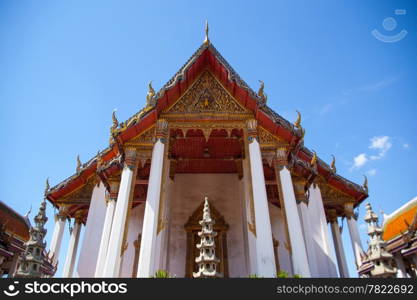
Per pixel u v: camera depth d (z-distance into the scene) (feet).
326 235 48.11
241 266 49.52
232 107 42.68
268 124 41.63
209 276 20.95
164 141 39.83
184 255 50.62
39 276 20.36
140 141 40.75
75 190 59.26
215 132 44.24
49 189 57.62
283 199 37.83
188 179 58.08
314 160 47.62
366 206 22.66
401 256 46.85
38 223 22.24
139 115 39.34
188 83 43.80
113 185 46.75
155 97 39.81
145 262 30.86
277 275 30.09
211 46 44.06
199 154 52.90
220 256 50.75
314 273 42.34
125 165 39.19
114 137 39.37
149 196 35.37
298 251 33.65
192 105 42.73
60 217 57.31
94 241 46.83
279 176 39.58
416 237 44.06
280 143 41.63
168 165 48.75
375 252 20.68
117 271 32.63
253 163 38.11
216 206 55.36
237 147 50.93
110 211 44.39
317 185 52.90
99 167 47.32
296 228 35.19
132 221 53.78
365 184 58.08
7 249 39.32
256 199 35.47
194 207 55.31
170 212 50.80
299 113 41.04
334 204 58.49
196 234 52.49
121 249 34.12
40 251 21.21
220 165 56.39
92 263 44.96
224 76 43.65
